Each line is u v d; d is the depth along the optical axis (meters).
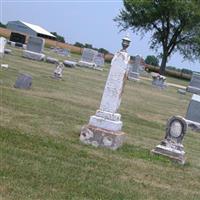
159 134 16.48
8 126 12.04
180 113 25.44
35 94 18.97
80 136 12.01
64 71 34.56
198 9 75.62
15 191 7.53
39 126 12.91
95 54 47.56
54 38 103.00
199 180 10.97
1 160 8.91
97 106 19.75
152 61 89.81
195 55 80.25
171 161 12.12
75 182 8.65
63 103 18.31
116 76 12.03
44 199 7.48
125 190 8.88
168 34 78.62
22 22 97.88
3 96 16.52
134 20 79.44
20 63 31.94
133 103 24.81
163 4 75.75
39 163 9.30
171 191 9.56
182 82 69.50
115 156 11.33
